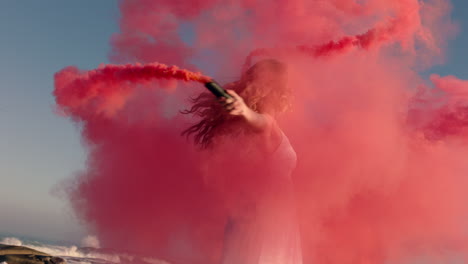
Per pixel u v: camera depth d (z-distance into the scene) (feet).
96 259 22.98
